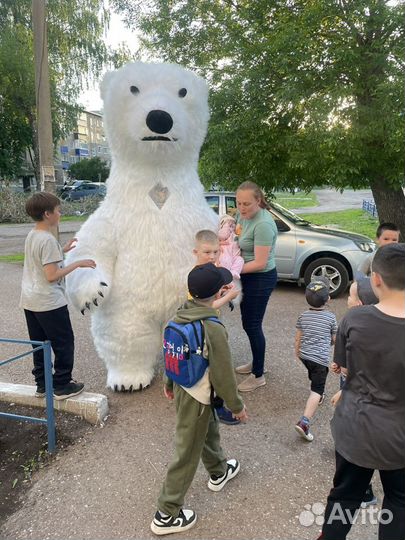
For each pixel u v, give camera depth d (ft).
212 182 28.30
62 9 66.74
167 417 11.62
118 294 11.95
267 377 14.08
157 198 12.05
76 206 83.30
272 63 23.94
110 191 12.51
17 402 12.11
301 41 22.34
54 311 10.80
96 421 11.28
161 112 11.08
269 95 24.68
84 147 238.48
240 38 26.03
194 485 9.13
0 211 74.43
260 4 25.32
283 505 8.58
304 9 23.98
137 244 11.84
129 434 10.92
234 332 18.49
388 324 6.11
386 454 6.06
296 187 28.02
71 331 11.42
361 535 7.91
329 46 22.97
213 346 7.43
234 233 12.62
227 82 25.38
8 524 8.36
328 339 11.24
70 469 9.74
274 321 20.20
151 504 8.67
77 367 14.89
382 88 21.02
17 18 77.30
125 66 12.50
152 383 13.39
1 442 10.82
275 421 11.51
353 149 22.33
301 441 10.65
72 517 8.42
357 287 9.82
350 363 6.41
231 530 7.99
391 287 6.22
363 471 6.48
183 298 11.97
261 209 12.56
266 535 7.89
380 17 21.72
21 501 8.96
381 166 24.38
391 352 5.99
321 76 22.98
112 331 12.25
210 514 8.36
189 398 7.63
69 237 52.13
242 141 24.73
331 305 22.77
